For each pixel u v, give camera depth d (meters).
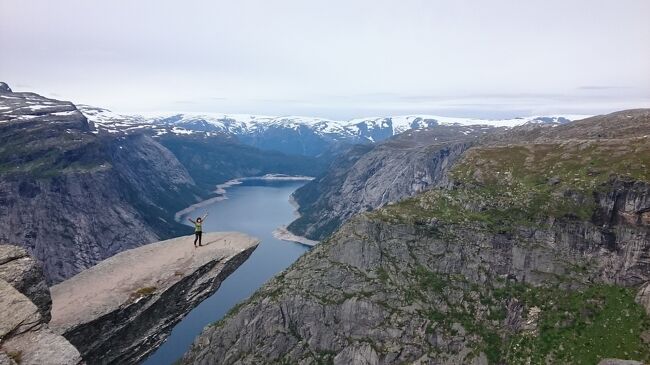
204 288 48.53
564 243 181.50
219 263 49.72
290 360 181.25
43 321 29.89
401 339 173.75
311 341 184.38
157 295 44.28
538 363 154.38
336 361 176.50
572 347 154.75
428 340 171.62
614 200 179.25
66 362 26.70
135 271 47.22
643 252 167.38
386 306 182.38
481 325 171.88
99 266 48.56
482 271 185.25
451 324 173.25
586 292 169.12
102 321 40.62
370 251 199.88
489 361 161.38
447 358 166.25
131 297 42.97
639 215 171.50
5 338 26.88
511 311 172.88
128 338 43.56
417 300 181.75
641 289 163.50
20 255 34.22
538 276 178.38
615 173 186.25
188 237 55.44
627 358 145.38
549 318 165.88
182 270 47.41
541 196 198.00
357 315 183.25
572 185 194.00
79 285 44.72
